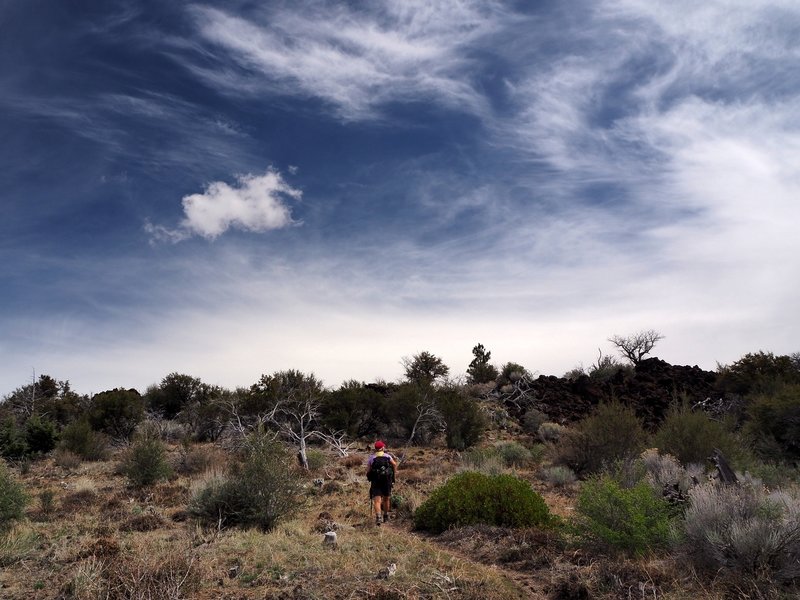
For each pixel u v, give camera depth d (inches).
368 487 617.6
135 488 611.8
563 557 326.0
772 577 247.0
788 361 1194.6
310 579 279.9
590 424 719.7
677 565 283.4
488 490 424.5
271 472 430.9
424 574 286.8
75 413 1284.4
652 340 1571.1
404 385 1150.3
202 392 1362.0
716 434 662.5
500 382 1502.2
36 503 514.6
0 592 265.4
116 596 243.4
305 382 1119.0
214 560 310.2
